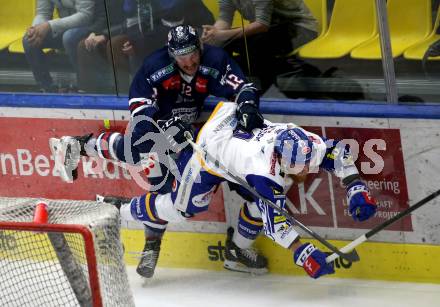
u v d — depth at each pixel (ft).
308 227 50.67
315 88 50.67
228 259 51.44
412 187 47.91
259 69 51.52
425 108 46.68
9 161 56.29
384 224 44.83
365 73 49.47
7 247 42.11
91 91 54.44
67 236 40.60
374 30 50.42
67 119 53.93
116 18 52.44
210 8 51.13
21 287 42.91
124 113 52.42
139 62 52.90
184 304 49.16
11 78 55.93
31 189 56.44
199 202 48.52
